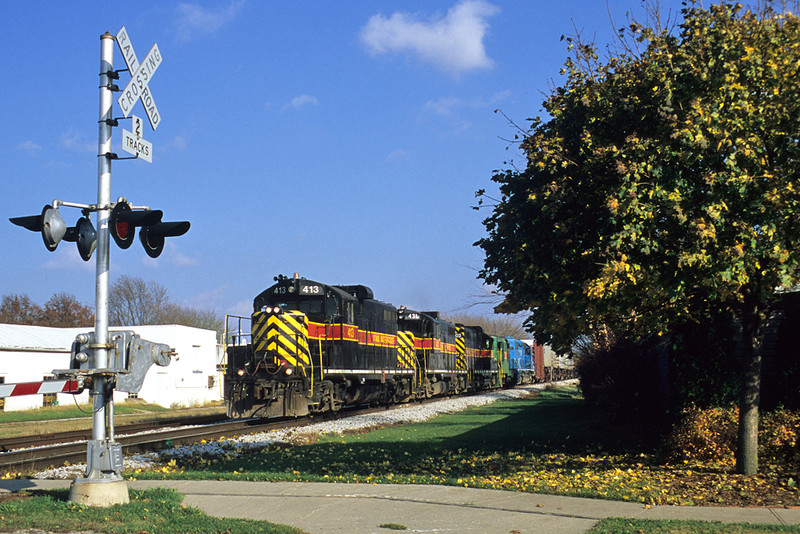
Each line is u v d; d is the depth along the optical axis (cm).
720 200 1005
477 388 4691
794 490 1024
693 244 1027
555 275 1175
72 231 906
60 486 1051
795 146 1054
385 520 827
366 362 2811
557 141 1170
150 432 2031
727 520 811
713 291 1030
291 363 2255
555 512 865
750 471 1174
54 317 8400
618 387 1991
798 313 1555
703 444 1363
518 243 1198
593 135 1150
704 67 1081
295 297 2498
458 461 1471
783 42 1103
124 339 905
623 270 1009
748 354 1197
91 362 886
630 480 1142
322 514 859
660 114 1074
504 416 2698
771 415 1433
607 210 1068
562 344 1329
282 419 2495
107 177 912
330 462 1467
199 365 4806
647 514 852
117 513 828
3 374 3597
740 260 963
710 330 1584
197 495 979
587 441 1809
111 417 906
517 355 6028
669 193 1012
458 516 845
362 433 2095
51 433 2333
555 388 5725
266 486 1048
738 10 1146
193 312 9262
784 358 1570
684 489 1051
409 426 2328
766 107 1045
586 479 1149
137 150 922
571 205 1156
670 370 1655
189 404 4584
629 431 1969
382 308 3084
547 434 1977
